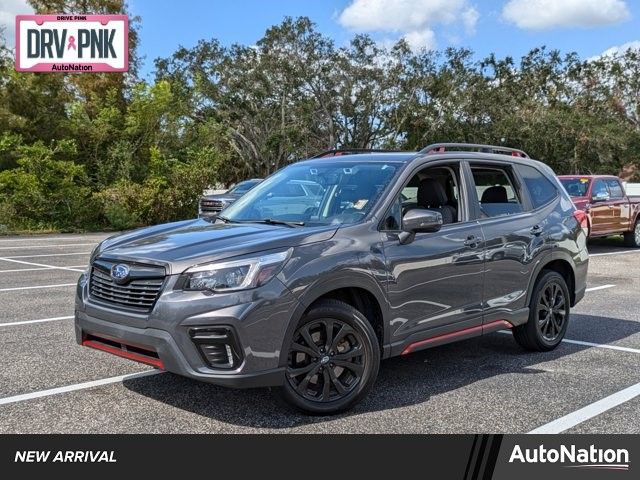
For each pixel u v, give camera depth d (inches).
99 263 183.6
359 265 181.3
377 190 202.7
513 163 252.2
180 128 1233.4
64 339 262.2
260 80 1958.7
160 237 190.1
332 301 178.4
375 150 246.5
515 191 248.8
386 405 189.8
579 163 1977.1
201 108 1934.1
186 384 205.6
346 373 183.3
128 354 173.8
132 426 171.3
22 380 208.5
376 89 1968.5
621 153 2075.5
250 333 160.9
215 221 215.2
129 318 169.5
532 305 244.4
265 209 214.1
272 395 180.7
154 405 186.9
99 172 1107.9
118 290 175.2
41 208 984.9
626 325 305.0
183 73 1963.6
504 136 1948.8
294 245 173.6
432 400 194.9
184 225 212.5
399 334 194.1
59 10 1365.7
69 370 219.8
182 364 161.2
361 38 1959.9
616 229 666.2
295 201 212.5
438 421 177.5
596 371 227.8
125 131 1146.0
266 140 1961.1
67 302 347.3
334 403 178.7
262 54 1963.6
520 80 2092.8
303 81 1963.6
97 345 182.4
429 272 200.7
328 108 1987.0
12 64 1086.4
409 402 192.7
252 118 2009.1
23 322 294.5
